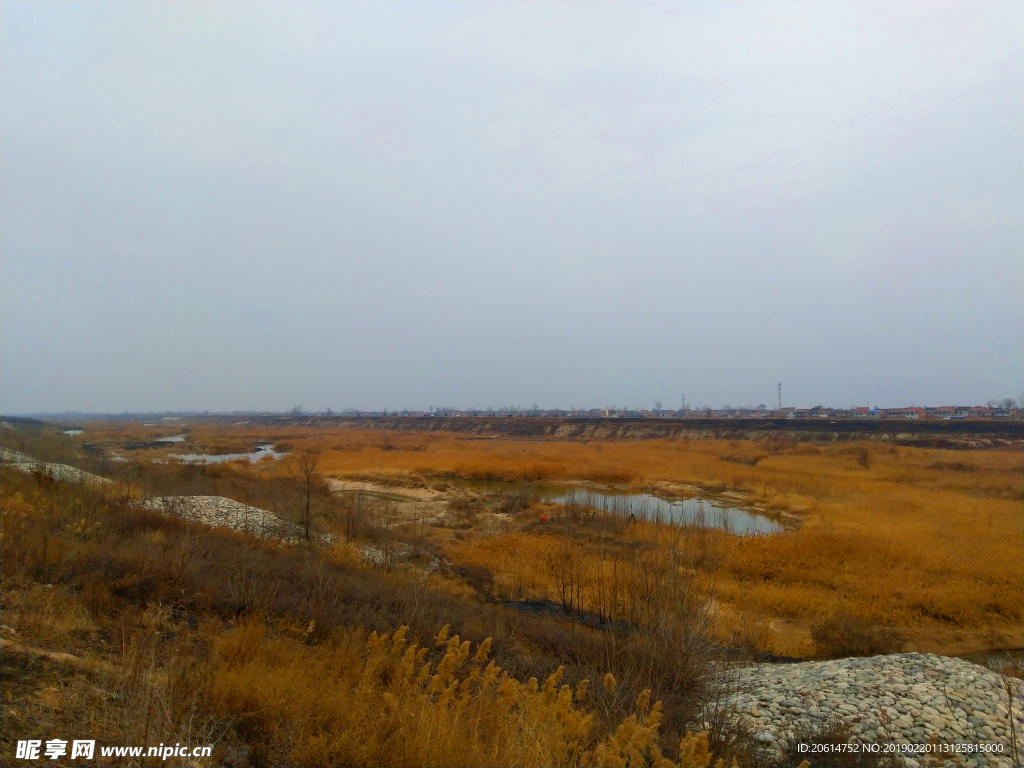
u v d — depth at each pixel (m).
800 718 9.54
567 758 5.79
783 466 56.50
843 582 20.39
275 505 24.94
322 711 6.07
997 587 19.72
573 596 18.22
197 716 5.74
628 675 9.53
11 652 5.87
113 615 8.23
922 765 8.13
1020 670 12.98
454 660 6.51
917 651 15.79
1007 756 8.37
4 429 44.09
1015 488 41.12
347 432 128.12
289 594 11.41
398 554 20.61
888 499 37.25
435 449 79.75
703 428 101.06
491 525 30.41
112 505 16.44
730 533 26.52
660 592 12.19
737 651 13.35
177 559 11.19
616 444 88.88
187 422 196.12
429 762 5.12
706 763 4.94
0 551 8.94
